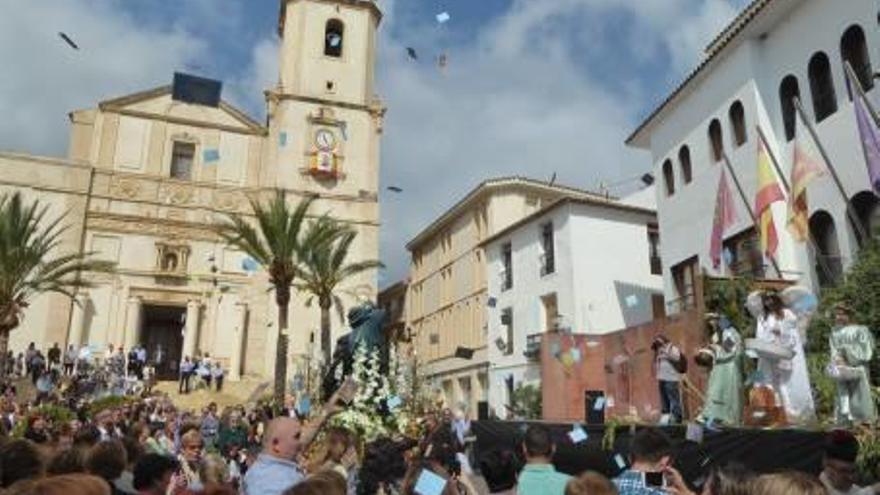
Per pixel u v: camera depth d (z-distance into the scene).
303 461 6.39
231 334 40.47
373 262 33.59
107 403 22.89
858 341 9.52
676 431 9.49
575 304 31.75
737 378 10.52
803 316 10.93
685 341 19.41
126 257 39.94
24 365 29.98
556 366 25.78
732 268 20.16
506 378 36.75
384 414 10.08
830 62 17.08
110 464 4.80
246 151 43.78
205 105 39.34
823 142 17.11
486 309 40.22
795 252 17.89
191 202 41.91
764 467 8.02
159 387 35.16
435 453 5.80
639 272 33.38
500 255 38.78
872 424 7.60
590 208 33.19
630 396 22.69
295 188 43.53
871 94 15.73
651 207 36.69
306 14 46.56
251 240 30.64
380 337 10.80
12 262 24.69
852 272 14.33
